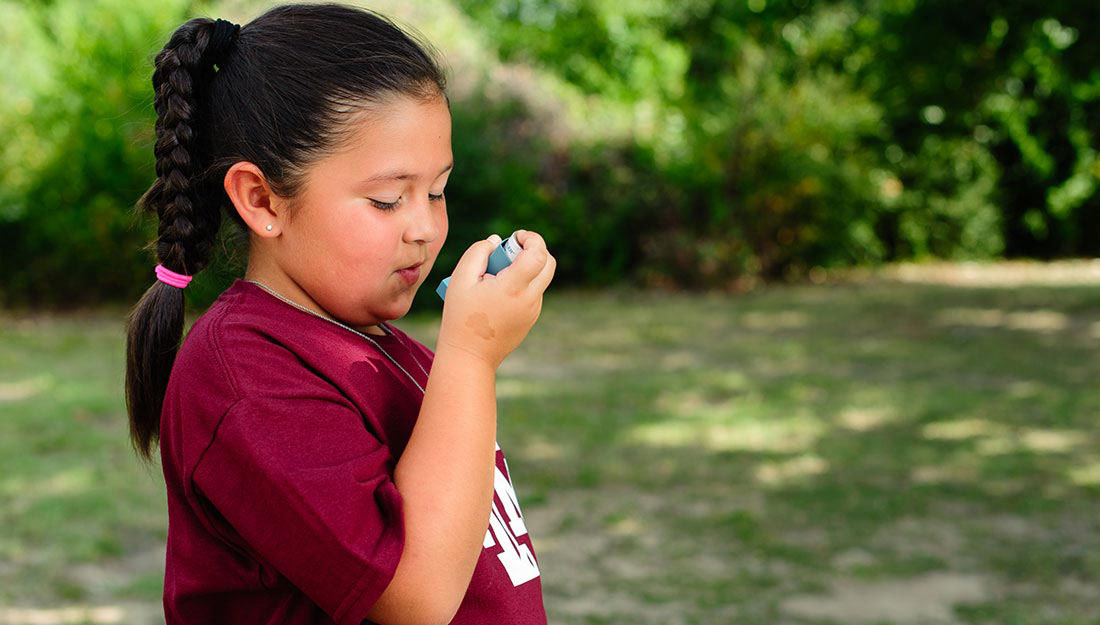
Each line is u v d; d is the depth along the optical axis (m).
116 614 3.45
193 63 1.06
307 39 1.03
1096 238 15.90
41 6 11.59
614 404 6.50
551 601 3.60
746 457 5.30
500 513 1.16
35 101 10.48
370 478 0.93
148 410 1.17
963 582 3.75
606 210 12.81
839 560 3.96
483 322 0.99
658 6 15.89
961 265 15.27
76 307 10.91
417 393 1.10
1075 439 5.54
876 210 14.72
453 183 11.55
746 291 12.63
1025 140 15.25
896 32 13.54
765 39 15.41
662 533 4.25
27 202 10.43
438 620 0.92
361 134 0.99
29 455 5.21
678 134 13.30
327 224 1.01
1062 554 3.99
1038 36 13.92
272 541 0.92
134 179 10.52
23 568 3.79
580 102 14.31
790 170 13.07
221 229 1.14
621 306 11.38
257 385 0.95
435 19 12.69
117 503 4.50
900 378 7.27
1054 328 9.38
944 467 5.09
